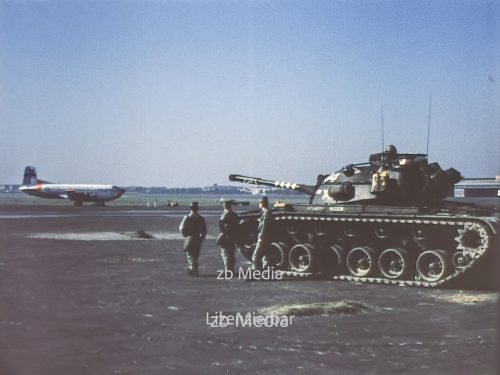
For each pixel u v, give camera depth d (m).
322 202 19.78
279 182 21.88
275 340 9.75
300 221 19.33
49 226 44.41
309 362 8.47
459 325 10.98
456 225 16.14
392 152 19.03
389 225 17.56
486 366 8.18
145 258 23.12
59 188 113.88
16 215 64.50
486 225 15.48
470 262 15.56
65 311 12.31
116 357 8.71
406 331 10.44
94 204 126.00
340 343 9.57
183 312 12.25
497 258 15.86
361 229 18.20
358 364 8.35
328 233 18.73
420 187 18.00
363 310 12.50
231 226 18.83
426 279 16.47
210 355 8.86
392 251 17.23
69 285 15.96
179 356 8.80
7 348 9.21
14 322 11.16
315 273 18.53
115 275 18.14
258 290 15.54
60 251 25.69
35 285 15.89
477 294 15.04
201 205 118.12
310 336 10.06
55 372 7.93
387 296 14.67
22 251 25.55
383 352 8.99
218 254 25.70
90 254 24.47
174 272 19.03
